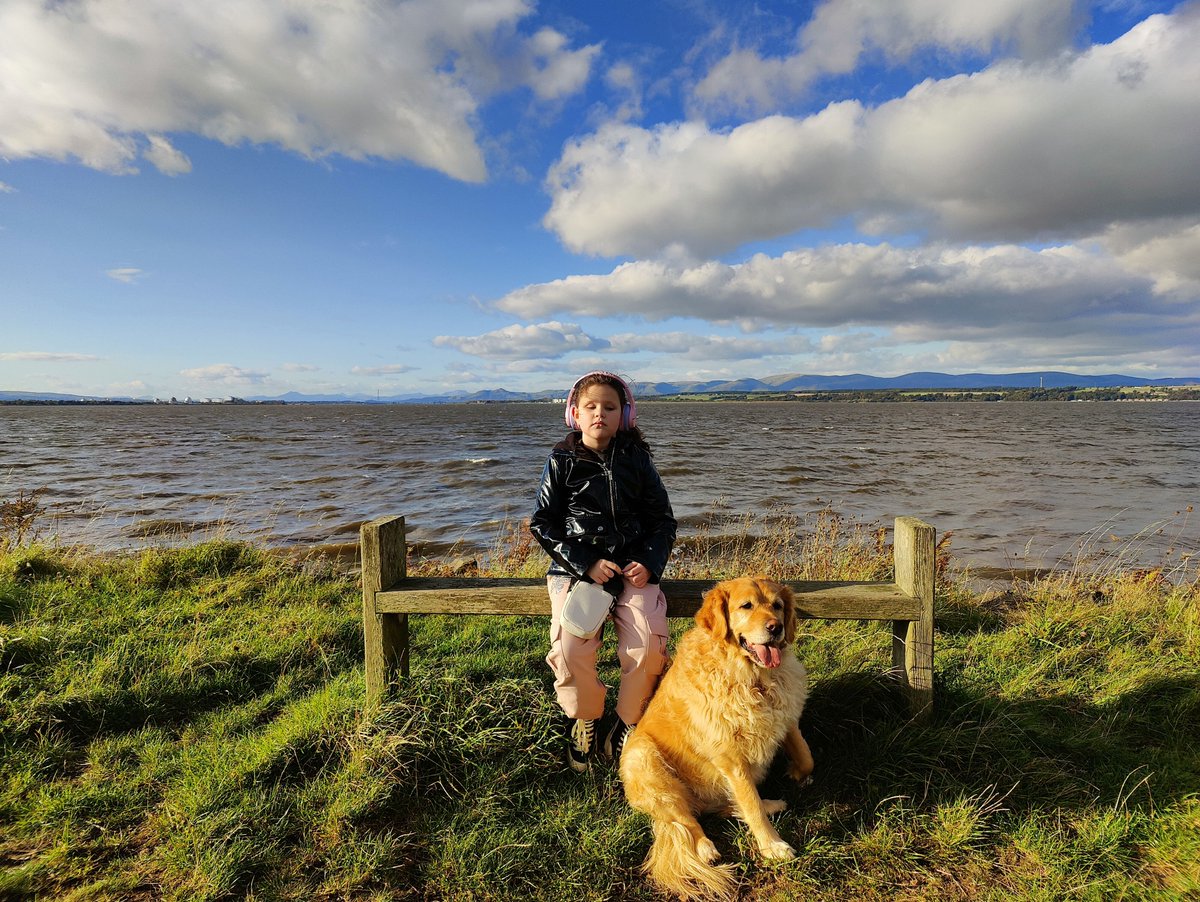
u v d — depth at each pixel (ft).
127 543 39.27
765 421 280.92
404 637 11.89
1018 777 9.90
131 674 12.78
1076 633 15.10
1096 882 7.93
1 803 9.21
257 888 8.00
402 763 9.86
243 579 20.06
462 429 217.56
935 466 87.76
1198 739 11.03
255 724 11.71
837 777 10.23
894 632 11.64
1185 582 23.73
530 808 9.62
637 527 11.14
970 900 7.90
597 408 10.92
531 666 13.92
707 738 9.39
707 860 8.72
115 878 7.99
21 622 14.96
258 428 221.05
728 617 9.60
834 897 8.09
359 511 55.01
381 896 7.86
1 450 115.85
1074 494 61.98
